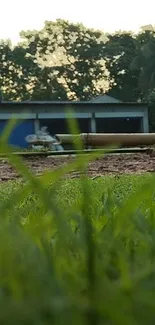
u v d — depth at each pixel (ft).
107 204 4.19
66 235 1.95
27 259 1.68
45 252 2.23
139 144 44.78
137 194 2.41
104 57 229.25
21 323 1.24
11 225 1.88
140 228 2.89
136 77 226.79
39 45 225.35
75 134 2.06
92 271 1.69
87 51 227.61
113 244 2.38
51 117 135.33
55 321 1.24
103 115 145.18
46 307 1.25
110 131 147.64
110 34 231.09
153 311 1.35
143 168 34.30
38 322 1.24
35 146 68.80
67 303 1.26
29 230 2.45
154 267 1.76
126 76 227.81
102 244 2.40
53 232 2.86
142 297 1.39
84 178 2.16
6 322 1.24
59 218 1.80
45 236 2.53
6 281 1.57
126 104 147.33
